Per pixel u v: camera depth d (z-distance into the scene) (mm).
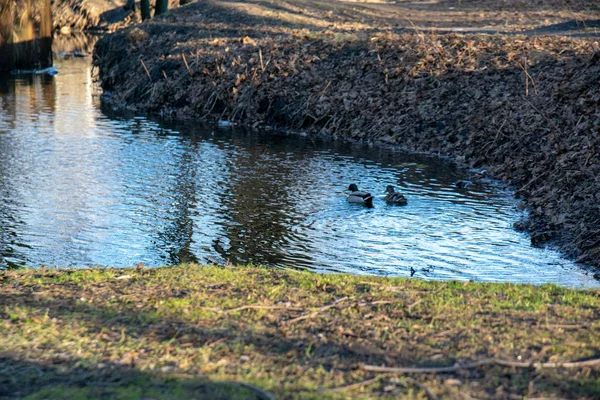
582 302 8273
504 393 5781
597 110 19453
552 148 19125
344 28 33875
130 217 15305
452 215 15820
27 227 14492
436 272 12258
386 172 19859
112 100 32688
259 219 15328
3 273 9609
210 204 16422
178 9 39969
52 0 67125
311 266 12547
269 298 8242
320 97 26422
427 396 5750
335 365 6355
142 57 34312
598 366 6227
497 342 6836
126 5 66062
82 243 13609
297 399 5641
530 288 9031
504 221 15414
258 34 33656
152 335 7043
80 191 17281
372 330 7191
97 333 7094
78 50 54156
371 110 25172
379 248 13539
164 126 26859
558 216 15086
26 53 42844
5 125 25953
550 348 6633
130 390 5773
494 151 20781
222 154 21984
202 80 29766
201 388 5828
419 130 23500
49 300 8133
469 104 23328
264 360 6445
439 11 40625
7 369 6234
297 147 23266
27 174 18828
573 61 22844
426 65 25672
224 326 7277
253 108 27609
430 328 7230
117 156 21297
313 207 16281
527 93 21656
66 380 6023
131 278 9227
